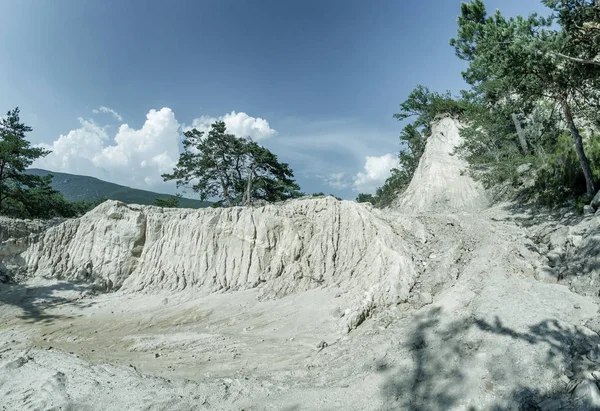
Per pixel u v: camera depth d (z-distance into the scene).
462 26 28.16
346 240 16.81
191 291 18.50
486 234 13.37
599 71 13.46
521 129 23.70
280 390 7.64
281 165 42.88
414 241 14.40
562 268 9.65
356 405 6.81
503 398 6.07
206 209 22.20
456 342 7.77
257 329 12.77
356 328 10.65
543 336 7.07
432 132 34.69
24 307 18.08
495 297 8.91
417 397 6.69
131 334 13.73
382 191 42.75
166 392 7.73
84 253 22.16
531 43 12.20
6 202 37.25
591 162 14.78
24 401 7.57
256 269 18.22
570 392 5.79
